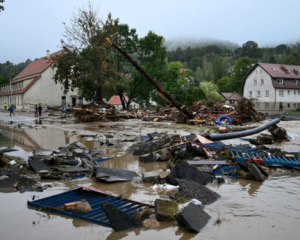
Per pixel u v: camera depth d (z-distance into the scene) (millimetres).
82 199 6359
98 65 40562
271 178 8336
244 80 71688
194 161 9555
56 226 5156
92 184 7875
